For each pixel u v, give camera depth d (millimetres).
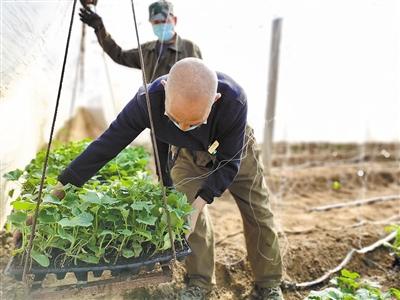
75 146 4320
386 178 7527
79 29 5215
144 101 2867
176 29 4699
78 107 7930
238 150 3084
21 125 4438
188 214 3016
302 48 7027
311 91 7805
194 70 2617
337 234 5160
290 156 8039
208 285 3744
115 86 6008
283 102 7566
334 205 6398
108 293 3475
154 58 4062
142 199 3055
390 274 4660
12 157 4184
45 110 5398
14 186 4297
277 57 6246
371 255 4871
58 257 2908
